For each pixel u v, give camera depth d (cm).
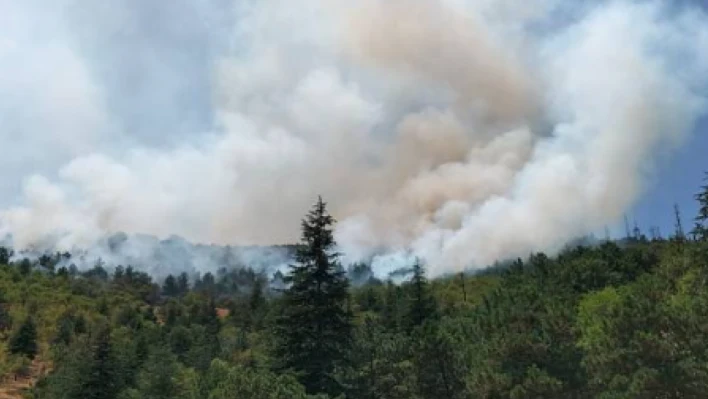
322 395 2777
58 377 7250
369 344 3959
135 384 6600
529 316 3734
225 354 8069
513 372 3219
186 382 5384
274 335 3516
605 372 2997
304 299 3481
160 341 10644
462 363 3794
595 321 4253
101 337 5694
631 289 5012
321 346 3403
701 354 2833
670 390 2612
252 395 2522
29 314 13200
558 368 3231
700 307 3072
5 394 8888
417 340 3888
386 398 3850
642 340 2836
